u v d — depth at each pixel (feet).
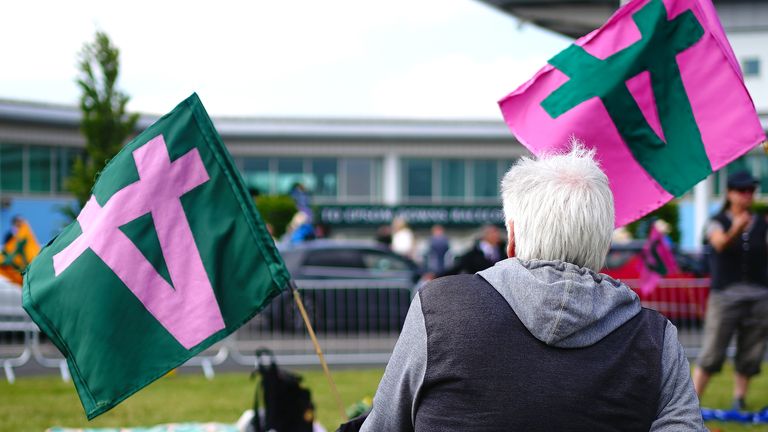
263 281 10.30
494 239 37.40
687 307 37.01
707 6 12.63
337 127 100.99
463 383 6.25
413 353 6.52
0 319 34.58
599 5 29.12
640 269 35.32
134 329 10.07
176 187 10.51
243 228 10.43
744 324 23.17
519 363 6.24
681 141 12.33
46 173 89.51
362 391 27.96
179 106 10.71
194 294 10.27
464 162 103.91
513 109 12.78
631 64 12.39
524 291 6.40
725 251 22.94
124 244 10.23
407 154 103.14
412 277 46.68
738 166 98.48
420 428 6.37
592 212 6.77
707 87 12.44
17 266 32.37
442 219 101.24
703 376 23.62
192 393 28.04
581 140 12.23
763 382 29.91
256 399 17.39
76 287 10.09
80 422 23.06
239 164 101.35
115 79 48.34
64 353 10.07
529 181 6.95
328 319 37.50
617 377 6.26
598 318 6.33
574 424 6.12
